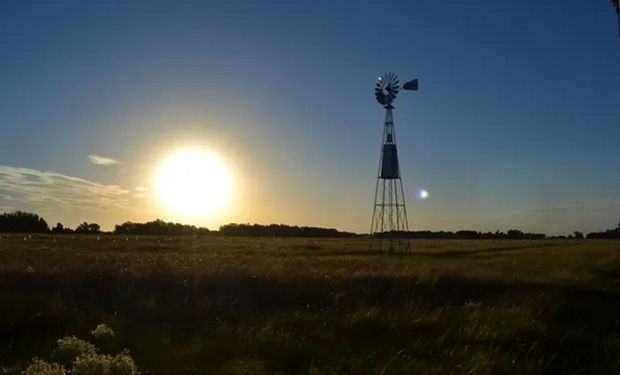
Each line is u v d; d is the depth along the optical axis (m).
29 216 138.75
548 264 38.78
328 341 13.95
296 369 11.73
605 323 17.62
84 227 141.50
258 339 13.58
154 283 22.75
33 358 11.34
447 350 12.98
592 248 63.44
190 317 17.14
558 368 12.52
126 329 15.23
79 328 15.31
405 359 12.19
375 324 15.67
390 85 61.66
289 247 65.50
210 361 12.01
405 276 24.88
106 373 10.61
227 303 19.45
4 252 35.56
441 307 18.67
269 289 22.31
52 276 22.66
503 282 25.09
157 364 11.75
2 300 17.41
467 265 36.28
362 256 49.88
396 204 61.72
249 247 62.97
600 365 12.63
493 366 11.77
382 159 61.59
